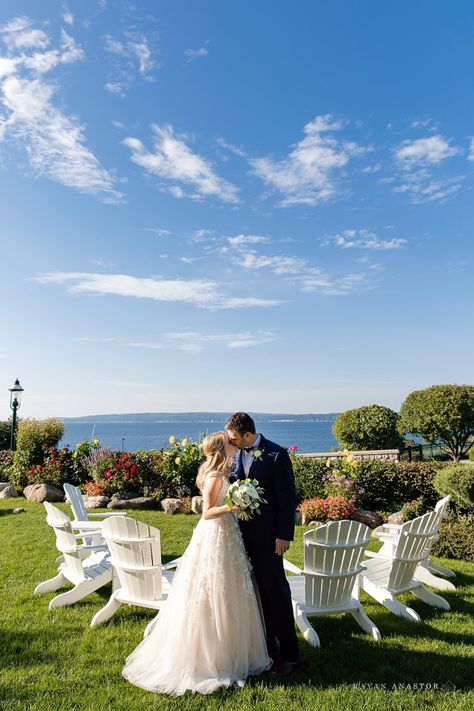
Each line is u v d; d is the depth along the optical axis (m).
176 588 3.72
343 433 18.62
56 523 5.17
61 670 3.66
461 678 3.58
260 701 3.25
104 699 3.26
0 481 13.53
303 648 4.11
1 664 3.74
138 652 3.80
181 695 3.33
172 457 10.74
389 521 8.39
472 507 7.66
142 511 9.87
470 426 17.30
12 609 4.89
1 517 9.53
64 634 4.30
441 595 5.50
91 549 5.20
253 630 3.66
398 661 3.87
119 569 4.46
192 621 3.54
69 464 12.45
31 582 5.73
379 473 9.61
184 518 9.16
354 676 3.62
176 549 7.23
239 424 3.89
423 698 3.29
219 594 3.56
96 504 10.36
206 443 3.88
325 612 4.32
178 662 3.50
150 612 4.85
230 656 3.53
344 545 4.21
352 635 4.39
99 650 4.00
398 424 18.33
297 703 3.21
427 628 4.56
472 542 6.79
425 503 9.27
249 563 3.76
